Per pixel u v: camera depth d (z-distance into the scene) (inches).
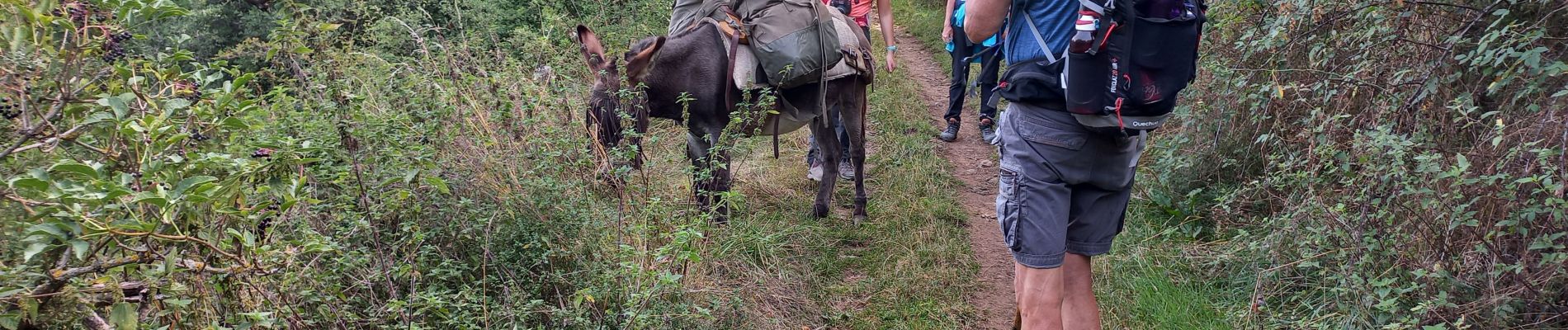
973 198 229.6
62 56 79.2
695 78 173.0
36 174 69.5
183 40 100.7
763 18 176.6
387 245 127.0
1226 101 191.3
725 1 182.7
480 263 131.2
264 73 162.9
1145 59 102.3
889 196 221.9
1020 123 115.7
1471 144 137.0
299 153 99.1
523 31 230.4
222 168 84.7
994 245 197.5
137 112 84.5
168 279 79.8
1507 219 121.3
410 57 192.1
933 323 160.1
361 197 124.5
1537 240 114.9
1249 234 169.9
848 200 221.3
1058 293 118.2
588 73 216.5
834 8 207.0
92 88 84.4
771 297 164.6
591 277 134.3
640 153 166.6
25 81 75.5
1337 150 146.8
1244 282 163.0
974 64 365.4
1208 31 198.2
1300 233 151.8
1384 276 135.6
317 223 122.9
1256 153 191.3
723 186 179.9
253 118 107.8
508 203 133.6
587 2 301.3
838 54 185.0
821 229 199.5
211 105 89.8
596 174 151.3
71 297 74.5
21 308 71.5
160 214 77.2
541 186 137.5
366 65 188.4
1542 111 125.6
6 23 76.8
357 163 122.2
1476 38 138.4
